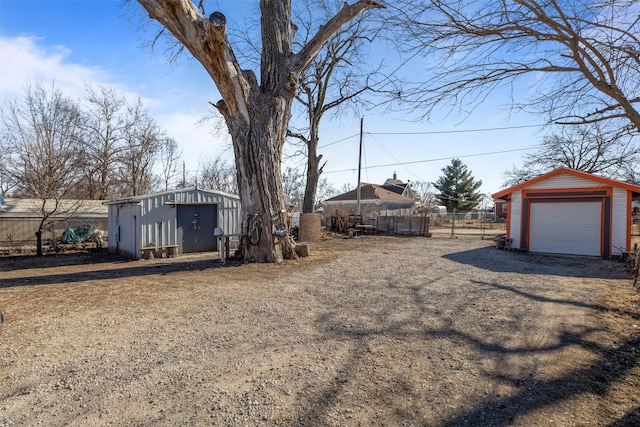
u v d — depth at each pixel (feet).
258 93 32.96
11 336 13.91
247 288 22.40
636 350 12.50
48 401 9.18
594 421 8.26
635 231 69.05
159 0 25.12
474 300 19.39
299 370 10.93
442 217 113.29
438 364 11.34
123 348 12.68
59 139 67.00
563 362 11.50
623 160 37.32
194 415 8.55
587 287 23.11
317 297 20.02
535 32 12.23
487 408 8.80
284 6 34.58
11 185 67.41
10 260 43.62
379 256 37.91
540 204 43.62
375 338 13.64
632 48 12.51
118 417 8.46
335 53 59.82
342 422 8.26
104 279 26.40
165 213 43.98
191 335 13.97
